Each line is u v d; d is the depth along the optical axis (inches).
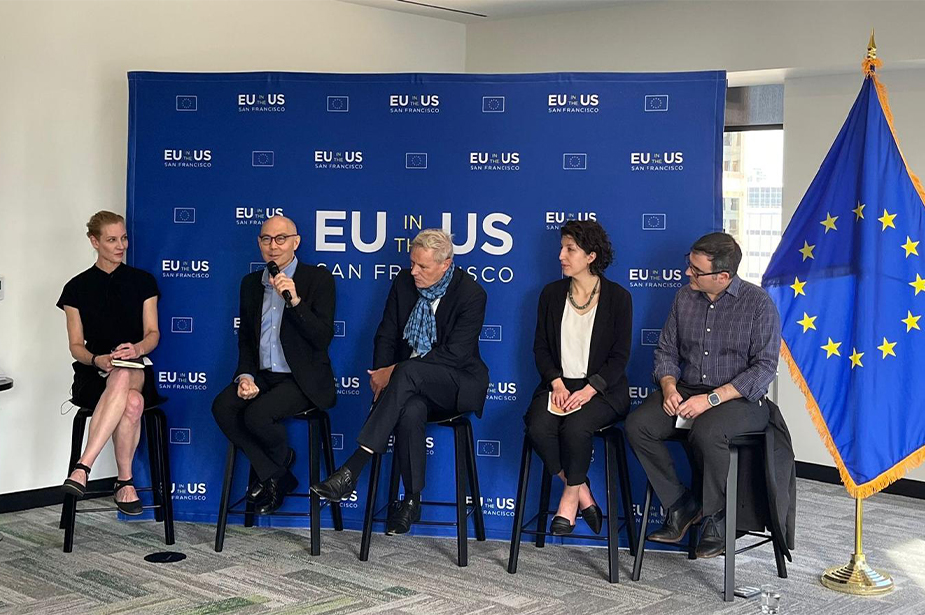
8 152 197.5
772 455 153.2
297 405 170.4
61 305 178.4
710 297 158.9
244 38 231.8
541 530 174.1
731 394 152.3
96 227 177.5
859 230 155.3
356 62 253.3
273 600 145.6
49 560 164.1
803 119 243.9
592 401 159.6
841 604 148.3
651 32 251.1
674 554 172.6
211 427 185.9
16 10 197.3
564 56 263.1
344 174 181.9
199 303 184.9
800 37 232.8
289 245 173.0
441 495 180.7
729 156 263.3
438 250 165.2
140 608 141.6
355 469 160.9
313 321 168.6
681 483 160.1
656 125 173.8
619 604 146.3
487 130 178.1
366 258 181.8
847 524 198.4
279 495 176.7
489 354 178.5
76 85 206.4
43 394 204.7
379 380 169.6
